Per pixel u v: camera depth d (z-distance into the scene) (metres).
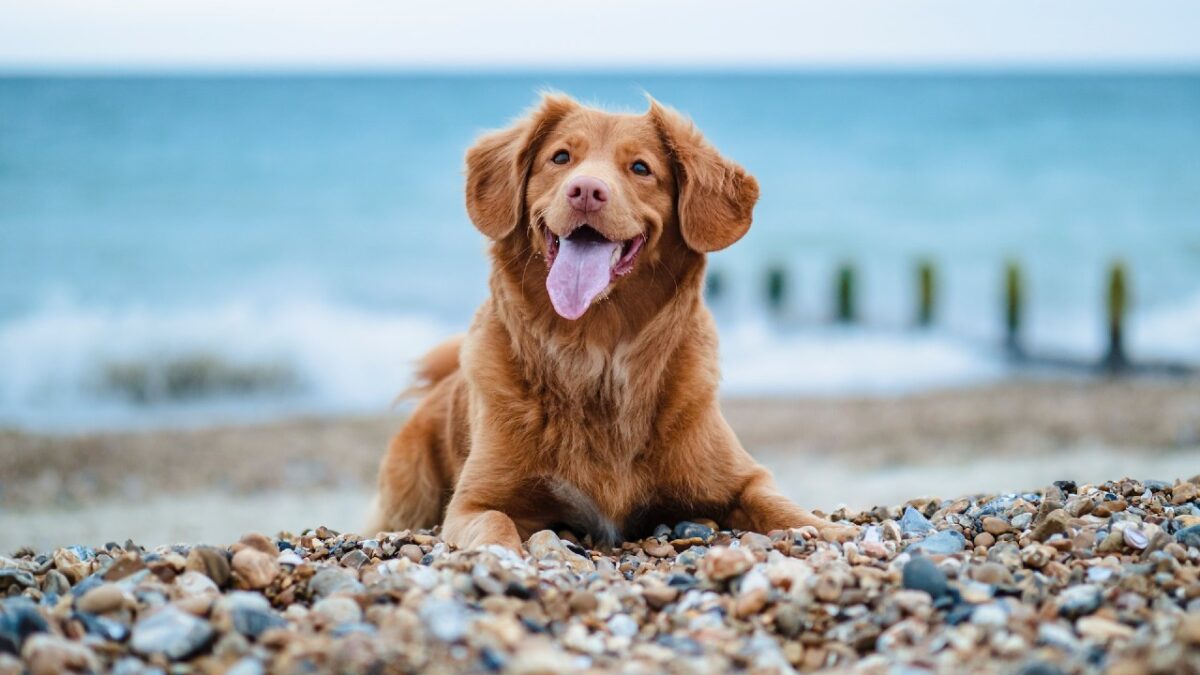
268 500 11.62
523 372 5.89
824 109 53.28
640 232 5.61
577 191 5.33
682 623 4.16
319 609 4.09
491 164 6.18
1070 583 4.33
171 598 4.26
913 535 5.42
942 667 3.58
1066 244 32.72
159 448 13.96
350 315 23.09
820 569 4.51
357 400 16.98
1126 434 13.86
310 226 31.67
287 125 42.91
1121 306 19.80
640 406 5.84
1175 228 34.31
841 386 17.72
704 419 5.95
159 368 18.47
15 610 3.82
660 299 5.89
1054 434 13.95
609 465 5.84
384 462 7.32
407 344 20.75
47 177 35.62
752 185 6.11
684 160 5.93
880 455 13.03
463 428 6.63
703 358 6.01
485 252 6.32
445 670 3.43
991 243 33.09
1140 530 4.86
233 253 28.70
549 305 5.82
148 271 26.61
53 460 13.32
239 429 15.06
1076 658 3.57
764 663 3.74
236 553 4.71
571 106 6.16
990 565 4.38
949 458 12.80
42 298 23.86
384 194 35.59
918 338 22.11
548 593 4.32
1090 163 43.47
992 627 3.85
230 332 21.11
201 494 11.90
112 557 5.16
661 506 6.05
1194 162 43.22
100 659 3.70
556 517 6.11
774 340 21.92
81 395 16.89
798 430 14.45
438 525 7.11
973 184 40.62
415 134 43.44
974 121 50.69
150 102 41.88
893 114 51.78
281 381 17.98
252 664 3.54
